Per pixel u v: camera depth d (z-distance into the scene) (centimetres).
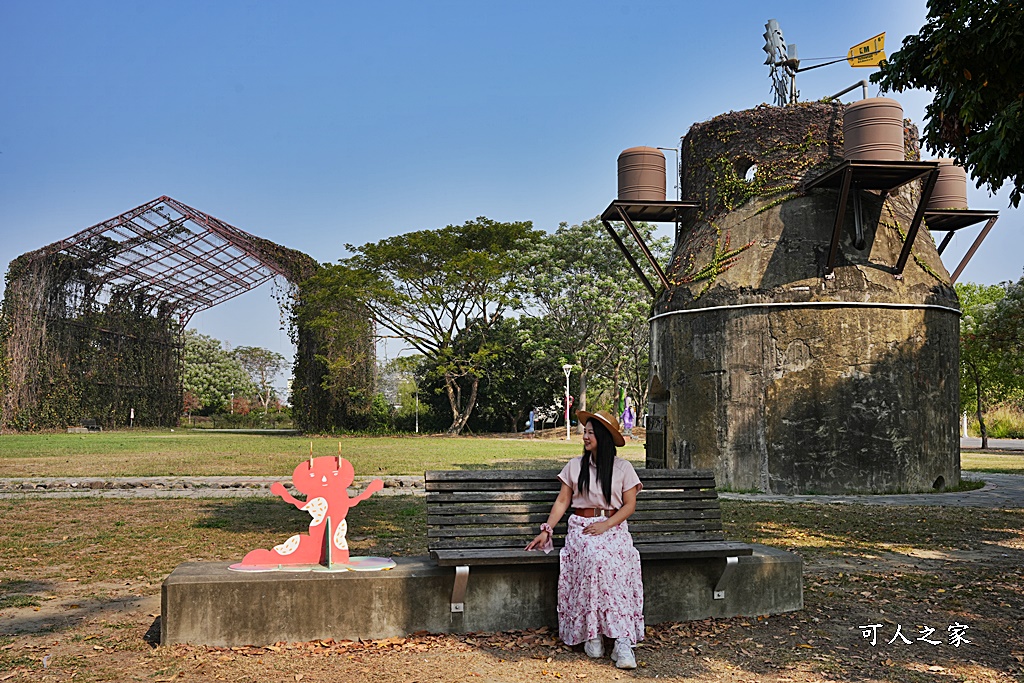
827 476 1469
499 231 4731
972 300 4725
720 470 1538
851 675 473
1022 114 787
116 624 576
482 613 544
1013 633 559
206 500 1348
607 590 501
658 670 479
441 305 4650
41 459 2281
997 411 4828
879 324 1502
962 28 848
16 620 589
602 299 4472
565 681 458
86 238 4475
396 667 475
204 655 492
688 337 1614
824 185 1550
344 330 4756
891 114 1468
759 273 1554
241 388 9300
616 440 542
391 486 1570
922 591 675
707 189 1723
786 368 1506
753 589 589
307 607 519
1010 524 1067
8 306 4469
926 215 1684
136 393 5347
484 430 5219
